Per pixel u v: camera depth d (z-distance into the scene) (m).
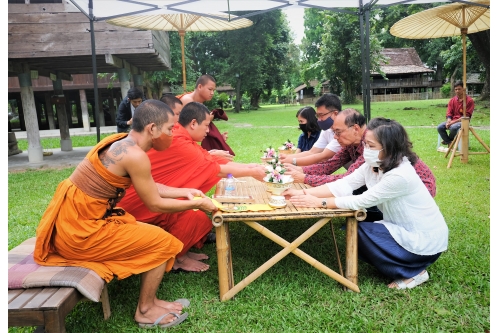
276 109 35.97
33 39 8.12
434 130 12.10
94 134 17.73
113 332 2.51
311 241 3.88
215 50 34.84
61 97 11.17
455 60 23.53
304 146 5.07
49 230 2.35
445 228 2.90
